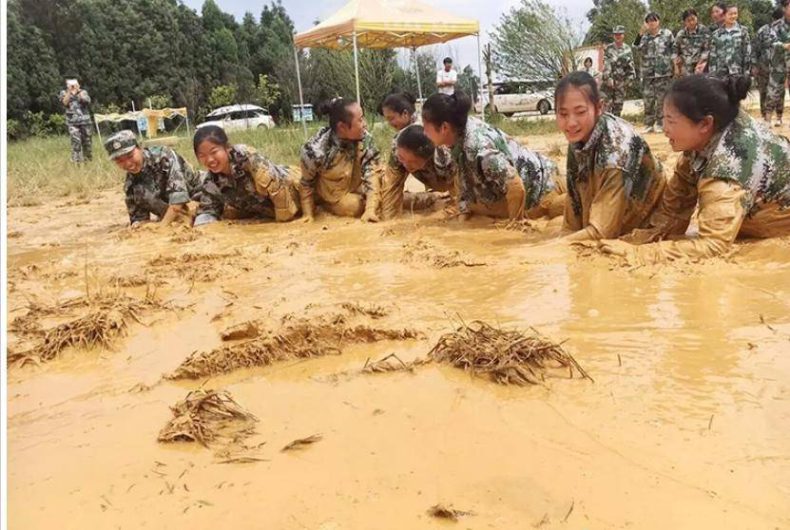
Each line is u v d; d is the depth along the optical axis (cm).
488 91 2388
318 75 2641
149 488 198
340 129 652
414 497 184
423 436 217
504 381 251
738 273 370
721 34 1207
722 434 206
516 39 2075
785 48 1209
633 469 191
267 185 654
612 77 1478
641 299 336
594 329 299
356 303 348
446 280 404
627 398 233
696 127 408
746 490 179
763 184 409
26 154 1902
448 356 275
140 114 3509
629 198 463
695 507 173
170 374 288
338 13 1363
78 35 4528
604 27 2400
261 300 393
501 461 199
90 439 234
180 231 652
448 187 662
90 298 414
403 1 1362
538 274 397
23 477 209
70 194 1075
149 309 386
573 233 495
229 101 4719
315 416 238
